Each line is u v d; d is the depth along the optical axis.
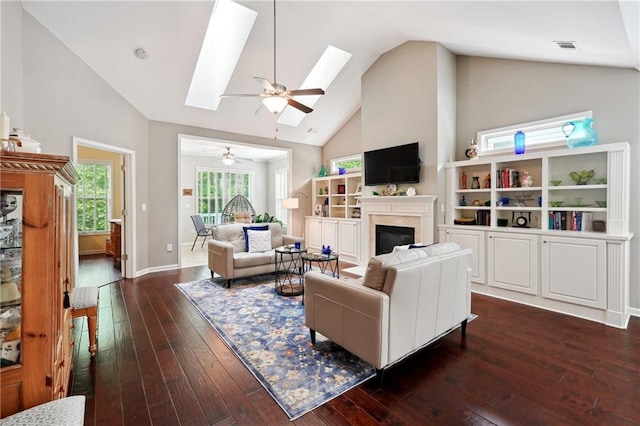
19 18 3.02
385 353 2.02
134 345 2.58
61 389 1.64
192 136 5.60
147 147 5.04
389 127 5.05
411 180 4.65
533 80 3.96
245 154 8.88
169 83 4.48
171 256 5.38
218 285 4.34
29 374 1.30
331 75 5.39
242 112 5.57
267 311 3.35
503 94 4.25
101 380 2.08
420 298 2.25
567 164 3.63
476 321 3.10
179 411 1.78
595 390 1.96
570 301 3.24
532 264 3.52
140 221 4.91
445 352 2.47
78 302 2.35
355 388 2.00
